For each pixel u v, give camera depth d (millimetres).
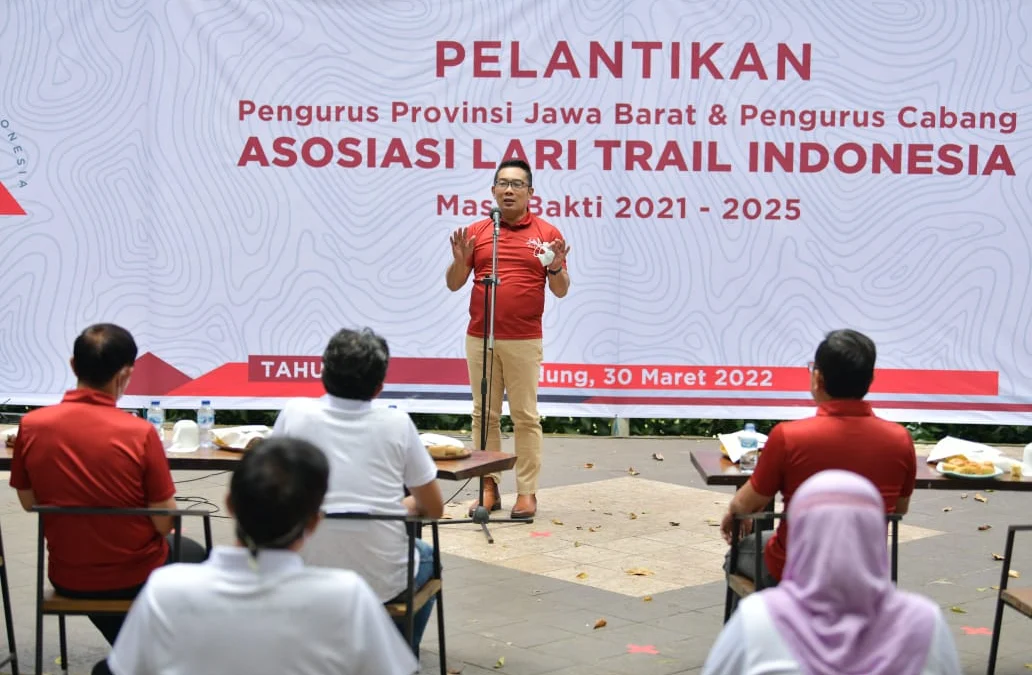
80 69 8742
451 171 8883
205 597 2352
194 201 8859
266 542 2393
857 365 3854
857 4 8766
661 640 4957
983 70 8805
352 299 8953
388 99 8844
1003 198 8883
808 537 2332
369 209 8898
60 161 8797
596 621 5188
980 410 9016
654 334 8961
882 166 8867
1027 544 6629
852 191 8883
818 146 8852
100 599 3834
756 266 8922
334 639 2361
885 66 8805
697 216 8883
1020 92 8812
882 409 9039
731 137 8844
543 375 8969
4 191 8797
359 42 8805
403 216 8914
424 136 8867
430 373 9016
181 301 8914
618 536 6660
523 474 6984
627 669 4609
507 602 5453
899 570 6082
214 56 8773
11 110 8758
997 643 4285
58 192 8805
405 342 9000
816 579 2307
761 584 3887
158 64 8766
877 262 8930
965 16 8773
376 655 2406
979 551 6465
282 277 8930
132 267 8875
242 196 8867
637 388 8984
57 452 3756
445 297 8961
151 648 2357
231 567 2379
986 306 8953
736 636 2352
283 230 8891
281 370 8984
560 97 8820
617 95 8812
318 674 2355
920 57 8805
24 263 8844
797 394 9008
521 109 8844
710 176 8867
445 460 4742
